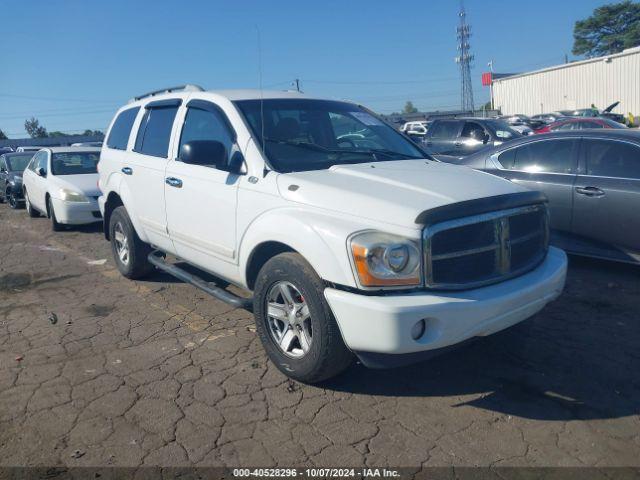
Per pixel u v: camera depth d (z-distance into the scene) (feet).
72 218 33.17
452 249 11.41
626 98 122.52
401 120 125.90
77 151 38.17
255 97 16.38
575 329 15.85
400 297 10.96
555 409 12.00
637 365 13.76
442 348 11.39
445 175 13.76
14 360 14.94
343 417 11.88
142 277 21.72
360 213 11.73
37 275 23.72
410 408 12.17
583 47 260.21
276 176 13.70
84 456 10.72
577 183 20.52
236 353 15.02
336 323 11.85
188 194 16.34
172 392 13.04
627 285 19.27
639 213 19.06
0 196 49.11
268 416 11.96
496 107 159.74
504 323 11.86
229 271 15.33
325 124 16.48
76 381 13.67
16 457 10.73
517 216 12.53
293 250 13.23
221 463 10.46
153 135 19.13
